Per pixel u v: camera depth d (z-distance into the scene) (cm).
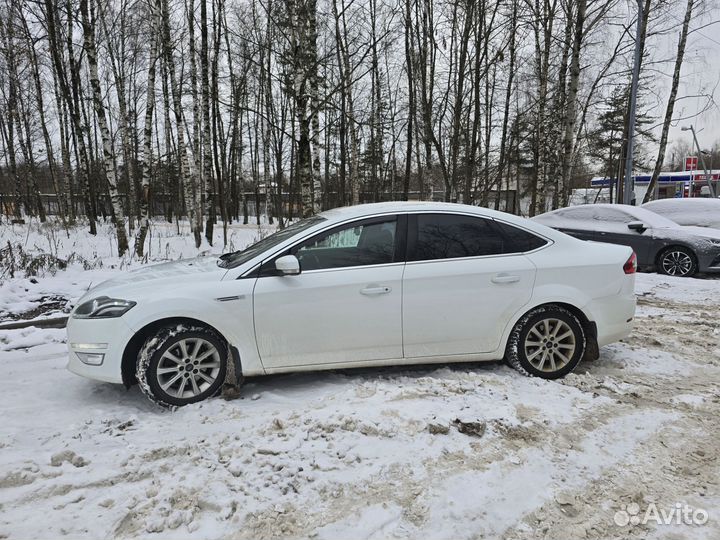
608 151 3556
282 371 397
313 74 1027
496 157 1830
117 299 381
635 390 404
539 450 312
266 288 387
